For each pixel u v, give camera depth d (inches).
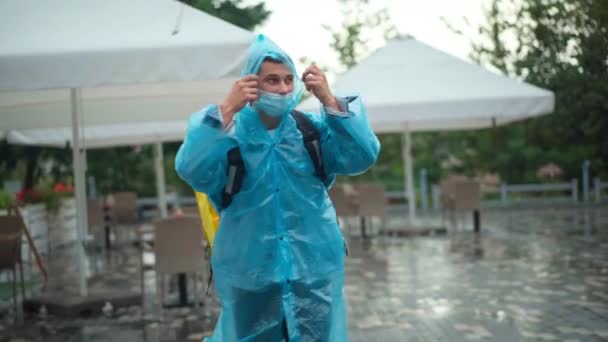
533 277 327.9
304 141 126.1
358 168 129.3
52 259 493.7
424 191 784.3
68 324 270.2
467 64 453.7
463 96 422.3
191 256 285.7
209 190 125.8
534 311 257.3
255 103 122.6
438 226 584.7
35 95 312.2
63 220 579.8
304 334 124.7
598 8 575.8
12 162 652.1
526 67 665.6
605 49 586.6
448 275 348.5
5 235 307.4
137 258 485.4
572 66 623.2
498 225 584.7
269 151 124.6
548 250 416.2
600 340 213.9
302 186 126.0
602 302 265.6
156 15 226.7
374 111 420.2
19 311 299.7
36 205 509.7
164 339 241.4
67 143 485.4
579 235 480.7
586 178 760.3
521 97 424.5
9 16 229.3
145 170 880.9
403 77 441.7
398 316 261.7
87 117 347.6
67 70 213.5
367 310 275.4
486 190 825.5
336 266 128.6
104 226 558.6
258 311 126.3
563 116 645.3
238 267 125.5
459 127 564.7
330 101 125.2
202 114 118.6
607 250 401.4
